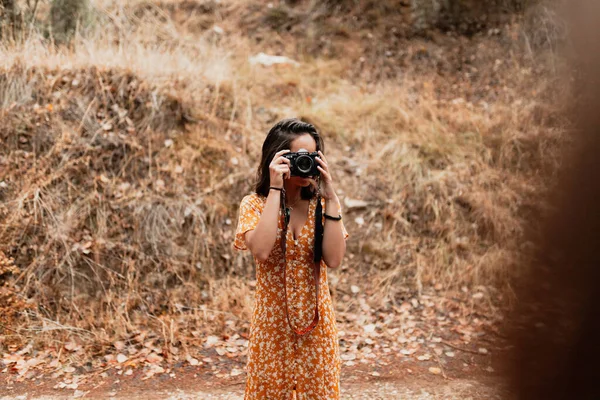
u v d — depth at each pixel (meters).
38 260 4.01
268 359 2.07
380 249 4.73
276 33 7.41
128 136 4.78
